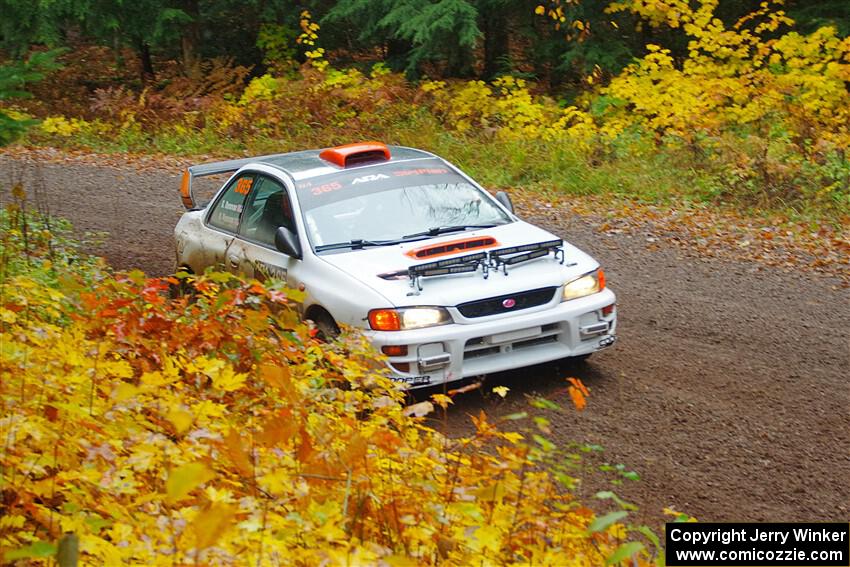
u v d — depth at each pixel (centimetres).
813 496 1264
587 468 1285
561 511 984
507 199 1909
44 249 2052
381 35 5234
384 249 1703
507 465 887
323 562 697
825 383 1672
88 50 6906
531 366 1767
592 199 3388
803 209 3064
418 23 4694
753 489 1287
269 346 1269
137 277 1280
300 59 5912
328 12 5441
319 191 1831
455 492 870
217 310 1289
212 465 870
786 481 1308
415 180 1891
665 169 3575
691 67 4306
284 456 915
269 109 4866
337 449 953
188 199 2141
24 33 5150
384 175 1892
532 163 3825
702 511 1227
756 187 3203
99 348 1031
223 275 1291
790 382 1678
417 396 1628
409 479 921
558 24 4719
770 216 3031
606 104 4356
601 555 912
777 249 2622
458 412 1574
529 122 4419
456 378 1540
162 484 863
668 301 2200
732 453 1398
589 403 1595
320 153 2017
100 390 1037
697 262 2531
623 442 1441
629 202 3297
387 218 1794
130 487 805
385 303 1530
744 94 4012
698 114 3906
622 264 2550
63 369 1030
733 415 1536
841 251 2583
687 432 1475
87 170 4359
